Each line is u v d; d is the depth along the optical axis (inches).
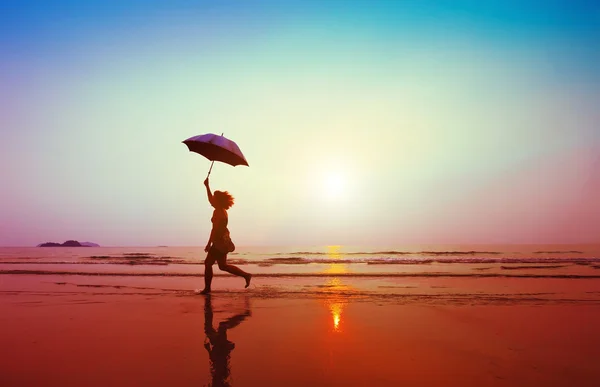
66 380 120.7
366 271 528.1
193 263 734.5
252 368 132.2
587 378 121.8
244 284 377.1
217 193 322.3
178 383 118.1
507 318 216.7
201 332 184.4
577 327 194.4
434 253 1494.8
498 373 126.6
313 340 169.8
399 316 221.9
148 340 170.1
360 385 116.4
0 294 311.6
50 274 484.7
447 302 269.6
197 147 311.0
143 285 370.0
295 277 442.6
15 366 134.3
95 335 179.2
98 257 1118.4
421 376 123.9
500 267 599.5
